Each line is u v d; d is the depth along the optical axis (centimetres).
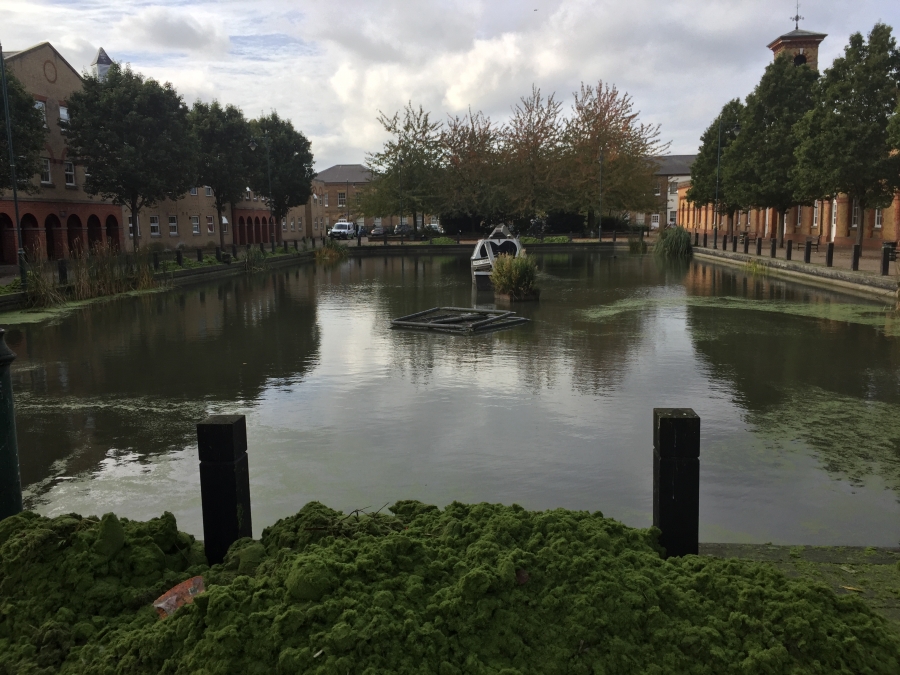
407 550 297
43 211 3072
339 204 9619
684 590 284
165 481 554
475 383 873
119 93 3052
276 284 2464
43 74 3098
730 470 559
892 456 591
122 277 2155
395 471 565
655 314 1505
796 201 3722
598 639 258
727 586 282
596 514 350
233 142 4247
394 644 248
